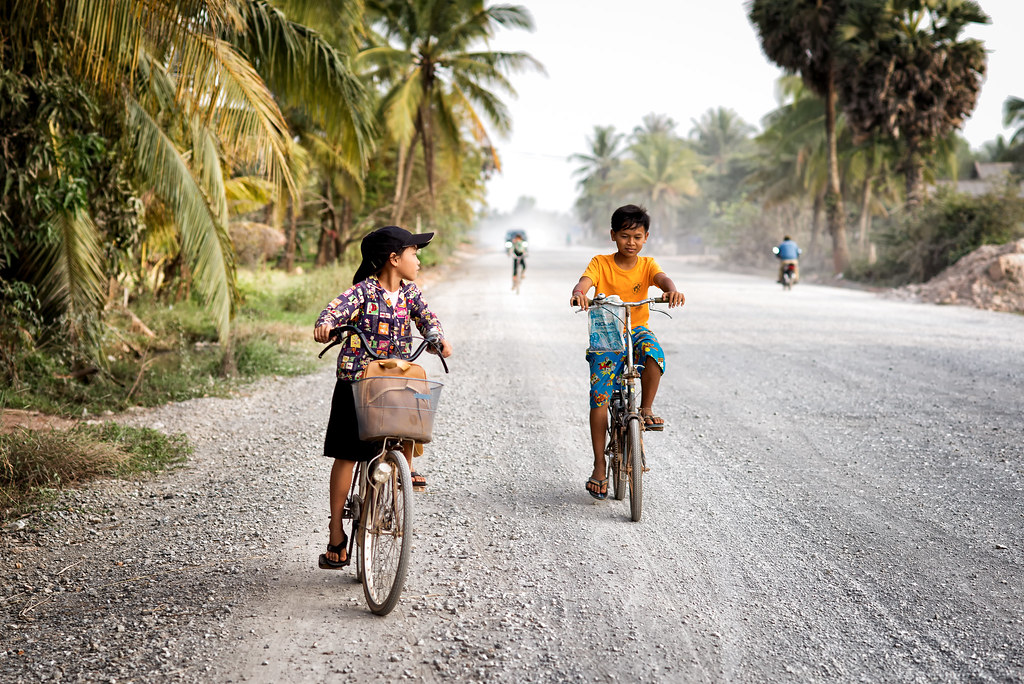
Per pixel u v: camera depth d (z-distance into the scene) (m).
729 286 23.86
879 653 3.28
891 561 4.20
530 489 5.51
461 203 37.62
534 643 3.40
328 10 10.88
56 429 6.32
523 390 8.68
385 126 25.83
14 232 7.21
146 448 6.36
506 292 20.66
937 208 22.83
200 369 9.45
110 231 8.54
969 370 9.01
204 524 4.88
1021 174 43.84
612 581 4.02
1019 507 4.90
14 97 6.34
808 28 27.47
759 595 3.85
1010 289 16.88
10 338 7.34
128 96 7.99
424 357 10.83
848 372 9.20
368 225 27.50
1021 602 3.70
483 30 26.36
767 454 6.22
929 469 5.69
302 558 4.36
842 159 36.34
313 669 3.18
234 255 8.98
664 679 3.11
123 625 3.58
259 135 7.86
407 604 3.78
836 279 26.91
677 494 5.36
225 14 6.58
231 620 3.62
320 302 15.72
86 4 6.10
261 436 6.96
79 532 4.78
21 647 3.39
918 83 24.75
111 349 10.05
